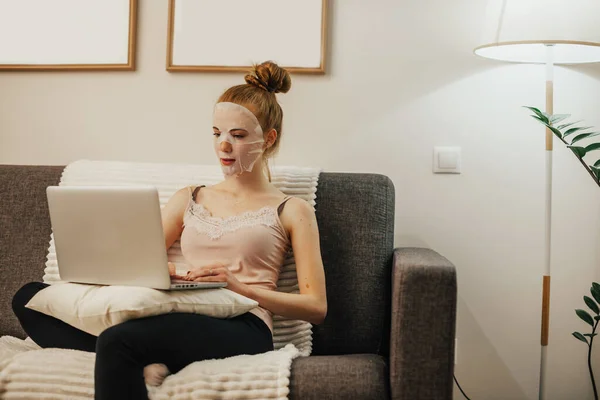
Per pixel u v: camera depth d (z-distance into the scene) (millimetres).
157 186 2145
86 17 2570
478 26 2385
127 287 1562
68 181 2209
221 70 2479
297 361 1590
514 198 2379
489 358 2393
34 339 1730
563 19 2037
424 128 2408
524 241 2377
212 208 1955
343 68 2441
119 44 2549
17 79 2633
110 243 1577
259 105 1946
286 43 2449
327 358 1631
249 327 1727
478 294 2393
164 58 2535
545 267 2225
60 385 1549
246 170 1936
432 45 2406
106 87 2576
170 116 2537
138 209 1522
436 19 2404
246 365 1531
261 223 1886
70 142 2602
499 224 2385
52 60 2594
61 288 1661
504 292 2385
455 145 2396
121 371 1427
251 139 1928
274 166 2252
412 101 2412
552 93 2229
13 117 2639
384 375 1577
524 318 2379
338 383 1518
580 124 2348
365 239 2051
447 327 1552
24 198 2209
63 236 1639
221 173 2150
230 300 1670
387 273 2045
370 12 2430
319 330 2021
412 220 2414
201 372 1492
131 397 1430
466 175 2395
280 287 1961
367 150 2432
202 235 1891
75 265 1649
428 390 1544
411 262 1622
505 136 2379
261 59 2461
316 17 2434
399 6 2420
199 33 2494
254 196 1951
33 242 2174
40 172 2248
